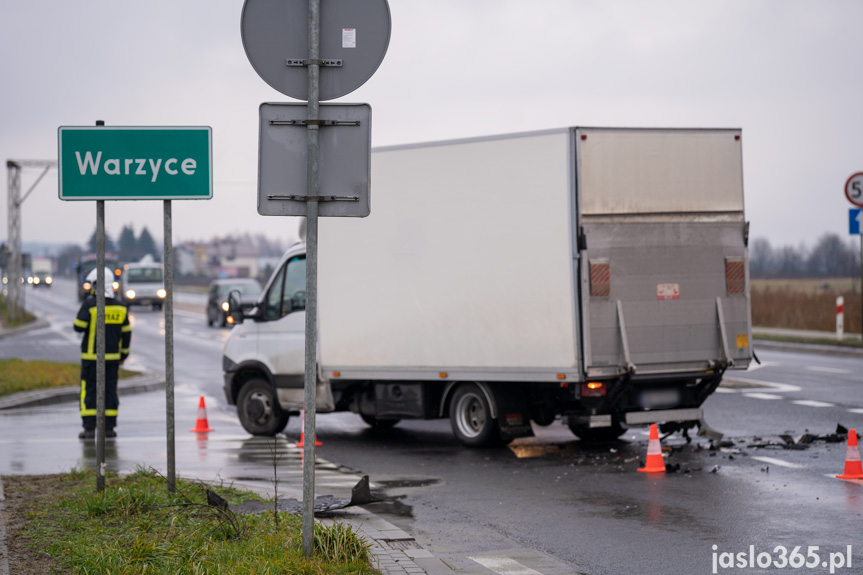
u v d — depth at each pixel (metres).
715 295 13.66
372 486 11.52
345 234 15.22
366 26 6.77
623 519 9.40
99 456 9.66
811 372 23.75
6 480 11.05
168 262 9.34
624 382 13.16
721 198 13.69
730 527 8.88
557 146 13.22
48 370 26.11
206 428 16.89
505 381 14.05
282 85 6.80
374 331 14.95
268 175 6.79
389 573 7.32
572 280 13.08
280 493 10.73
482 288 13.89
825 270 97.69
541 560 7.95
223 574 6.62
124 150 9.17
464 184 14.05
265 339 16.33
